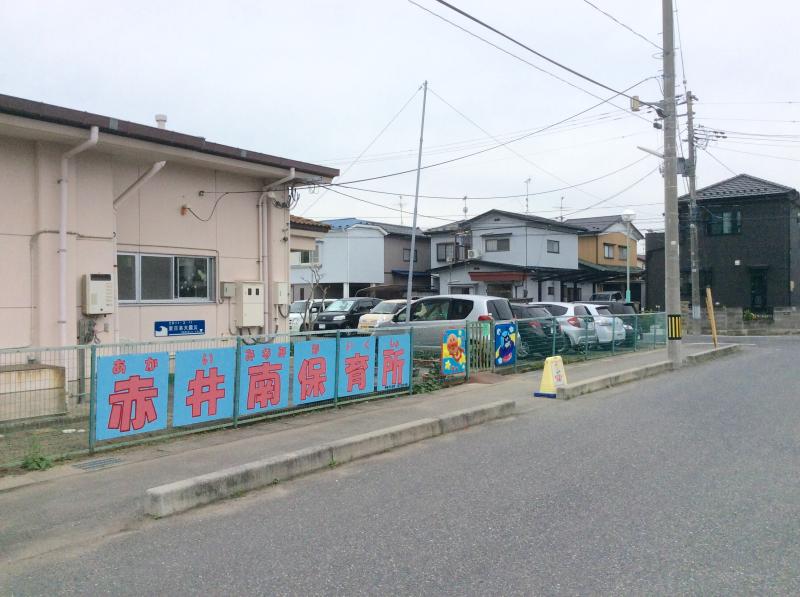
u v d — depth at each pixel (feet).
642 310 120.98
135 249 36.55
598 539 15.72
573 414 32.71
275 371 28.45
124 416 23.35
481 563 14.40
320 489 20.35
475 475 21.59
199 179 39.52
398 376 35.50
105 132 31.19
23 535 16.40
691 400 36.40
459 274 131.13
